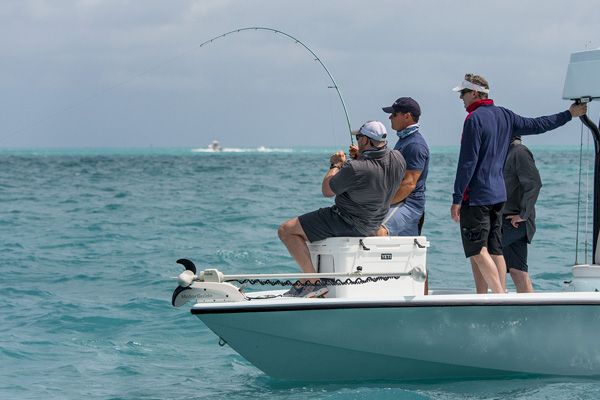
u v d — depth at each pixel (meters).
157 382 17.05
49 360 18.72
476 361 16.17
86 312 23.30
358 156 16.52
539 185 18.62
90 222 48.28
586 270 17.27
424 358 16.06
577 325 16.12
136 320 22.39
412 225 17.56
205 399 15.85
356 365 16.25
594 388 15.83
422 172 17.56
